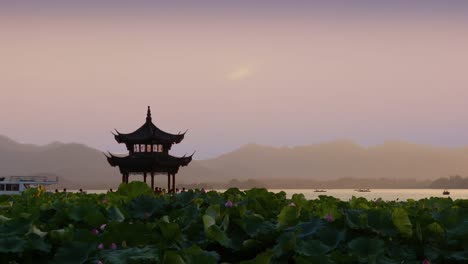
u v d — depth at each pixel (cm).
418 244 698
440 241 697
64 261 618
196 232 713
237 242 699
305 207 991
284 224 746
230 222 728
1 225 709
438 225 702
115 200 984
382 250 626
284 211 754
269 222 762
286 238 634
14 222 705
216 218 741
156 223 711
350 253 634
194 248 527
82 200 1108
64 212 795
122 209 860
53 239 678
